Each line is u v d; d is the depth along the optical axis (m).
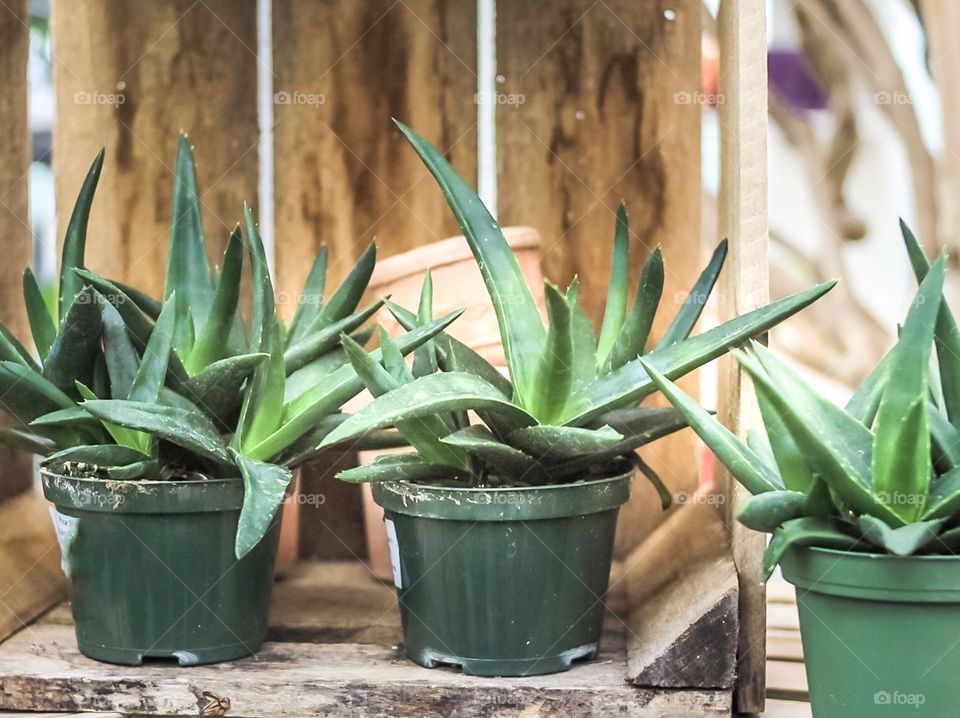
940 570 1.04
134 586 1.16
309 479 1.31
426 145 1.18
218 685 1.14
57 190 1.34
